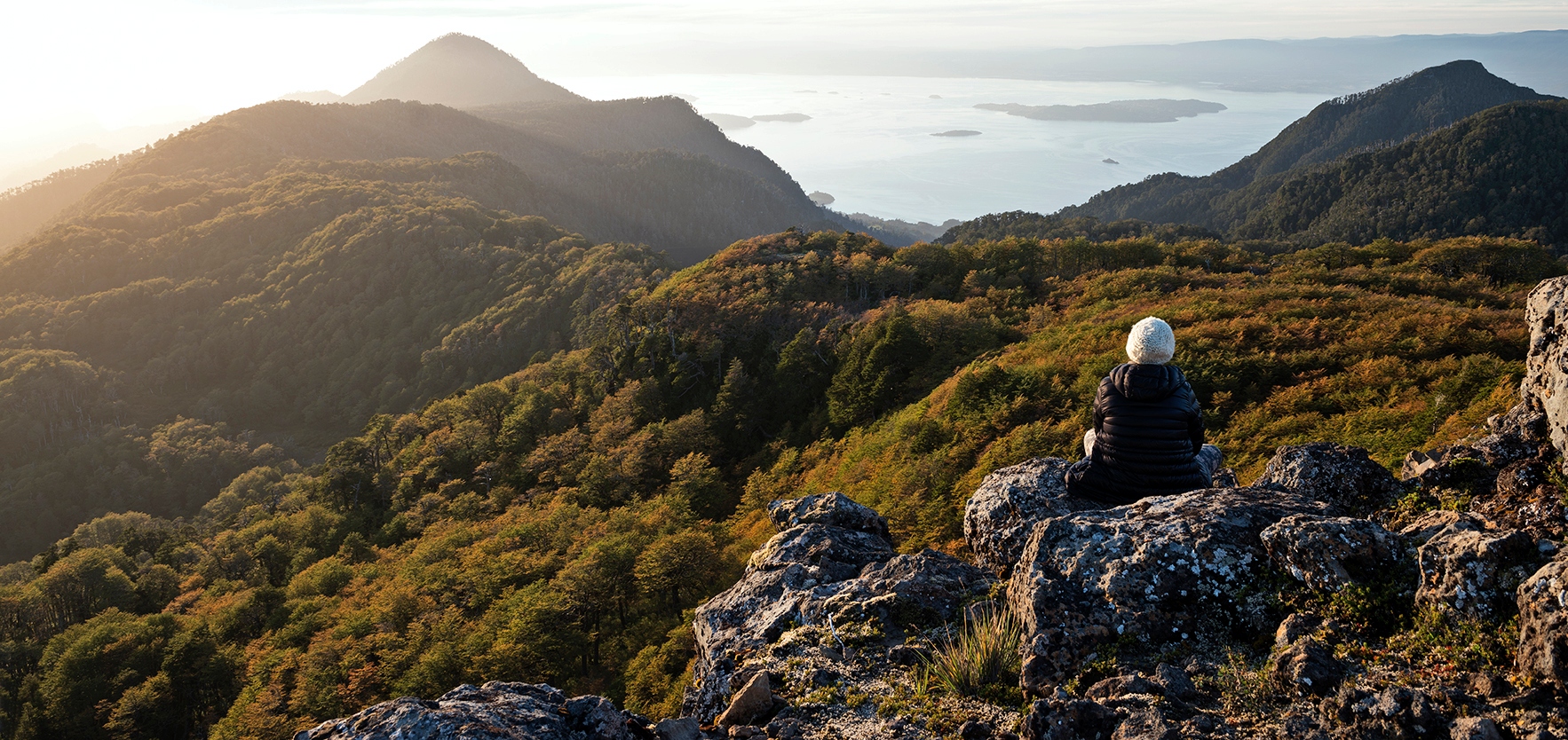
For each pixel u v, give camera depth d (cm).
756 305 8212
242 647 6394
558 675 4075
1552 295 446
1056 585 411
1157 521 430
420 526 7788
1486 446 469
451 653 4316
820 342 7031
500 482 8094
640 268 18950
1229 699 325
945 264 8806
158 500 15650
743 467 6303
